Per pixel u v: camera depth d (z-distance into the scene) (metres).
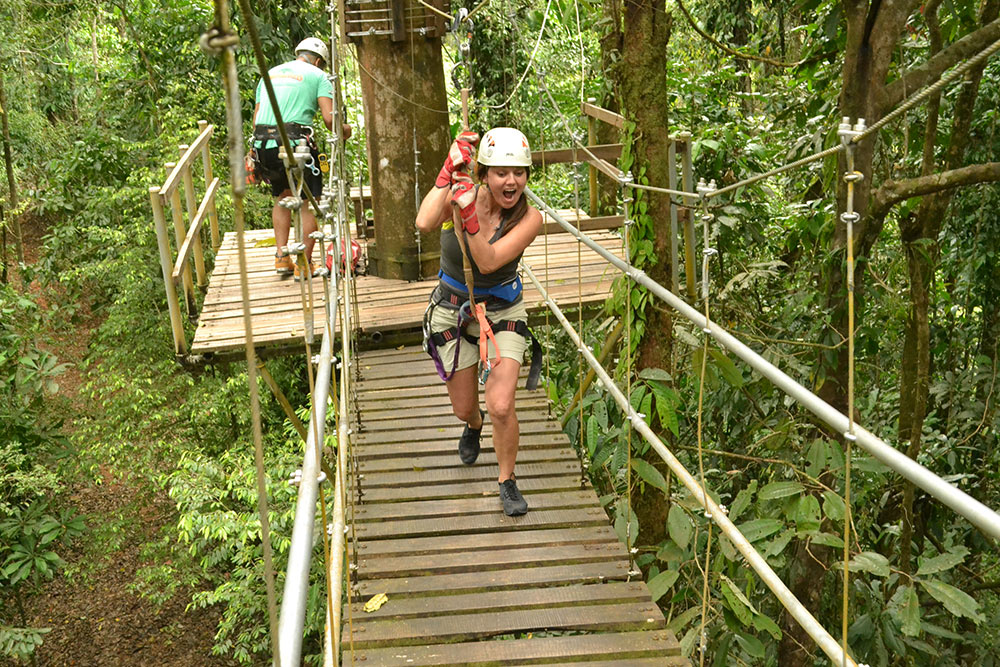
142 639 10.41
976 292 6.55
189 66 11.58
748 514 5.53
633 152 4.09
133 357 10.05
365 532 3.77
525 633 3.24
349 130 6.06
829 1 5.41
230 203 10.33
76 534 9.05
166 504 11.44
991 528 1.49
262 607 8.09
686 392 6.24
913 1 3.99
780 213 7.72
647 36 4.01
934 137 4.94
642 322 4.15
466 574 3.52
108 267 10.34
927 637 5.55
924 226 5.10
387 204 6.26
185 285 5.48
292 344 5.35
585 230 6.28
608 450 4.23
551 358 7.79
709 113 7.82
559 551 3.64
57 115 17.75
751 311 6.69
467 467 4.27
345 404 2.97
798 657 4.89
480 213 3.48
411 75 6.07
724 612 3.28
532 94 11.03
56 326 11.86
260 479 1.00
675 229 4.74
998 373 6.23
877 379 6.58
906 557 5.35
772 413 5.58
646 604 3.35
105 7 13.77
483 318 3.65
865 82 4.08
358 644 3.13
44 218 18.25
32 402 9.87
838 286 4.61
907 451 5.41
